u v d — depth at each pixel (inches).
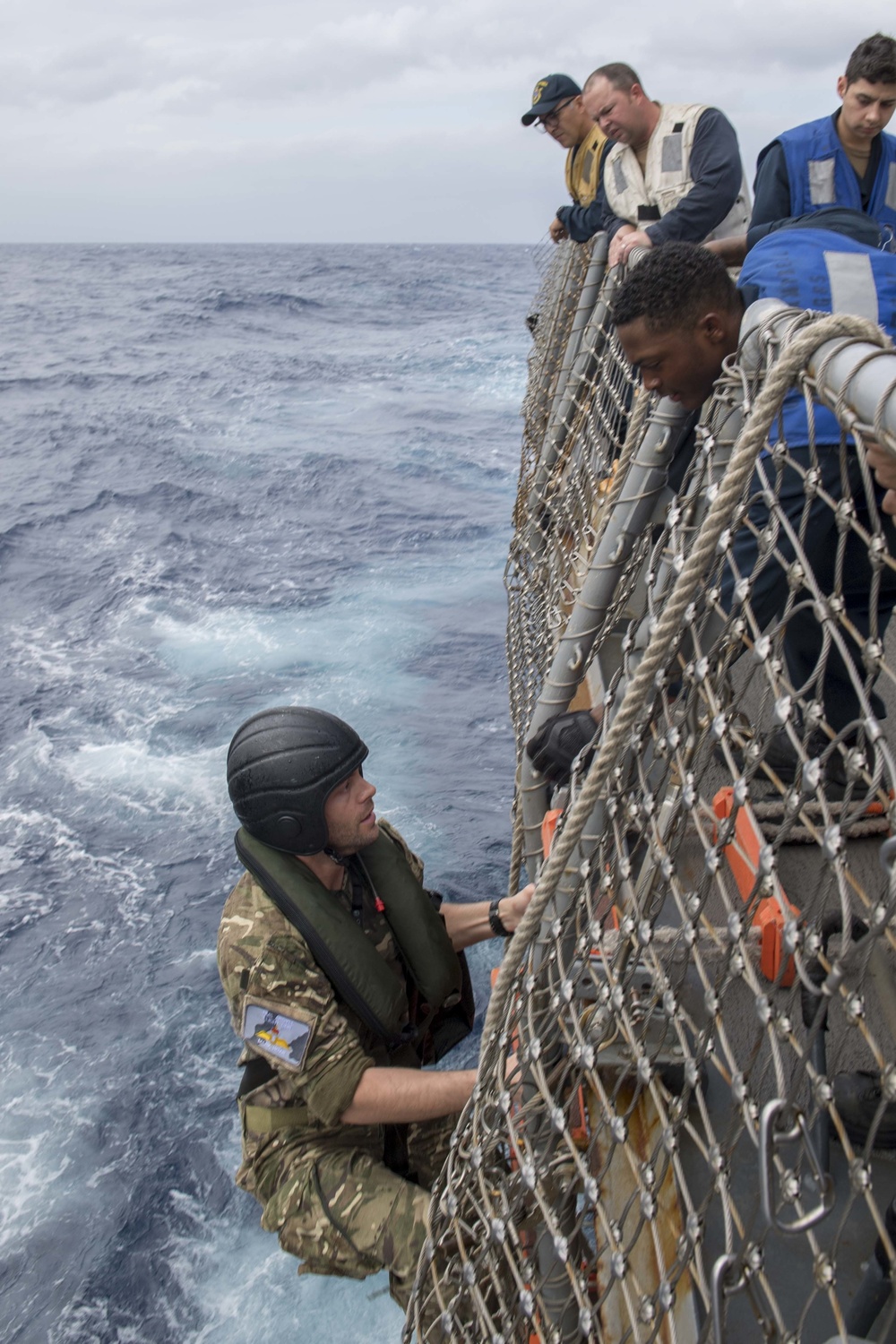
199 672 631.8
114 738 555.8
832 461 84.5
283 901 86.8
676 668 58.1
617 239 120.2
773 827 100.3
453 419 1373.0
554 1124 57.9
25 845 471.2
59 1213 301.4
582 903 61.9
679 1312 68.0
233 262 5167.3
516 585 161.2
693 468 66.6
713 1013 43.8
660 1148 47.9
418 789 494.3
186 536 918.4
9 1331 268.5
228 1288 279.0
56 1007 380.2
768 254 86.4
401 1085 85.5
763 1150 38.8
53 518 988.6
